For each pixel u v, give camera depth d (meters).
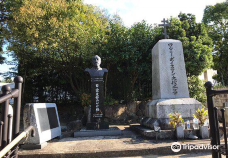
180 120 4.82
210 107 2.16
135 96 8.94
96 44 8.58
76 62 8.70
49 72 10.59
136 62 8.71
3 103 2.04
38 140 3.76
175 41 6.09
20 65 10.20
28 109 3.93
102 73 5.72
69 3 8.61
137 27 8.98
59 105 10.88
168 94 5.63
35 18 7.02
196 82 8.42
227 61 15.54
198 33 8.70
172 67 5.83
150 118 5.62
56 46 7.75
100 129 5.30
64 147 3.81
